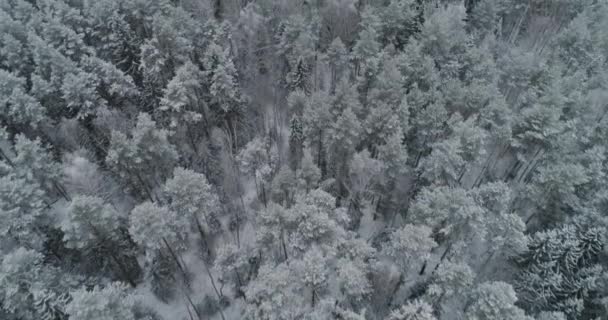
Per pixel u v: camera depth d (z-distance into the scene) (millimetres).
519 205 49000
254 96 56688
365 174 43031
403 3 59750
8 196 38062
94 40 55312
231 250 38281
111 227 38188
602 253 39781
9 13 57469
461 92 50219
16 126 47219
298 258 38250
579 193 48062
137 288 42906
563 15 71938
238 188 49031
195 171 48500
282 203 42812
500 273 43750
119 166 42031
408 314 32094
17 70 50312
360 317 31391
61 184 44125
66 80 45531
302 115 49656
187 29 54531
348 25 61250
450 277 35094
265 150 46406
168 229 37562
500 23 67312
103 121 47094
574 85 56406
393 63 49625
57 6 53844
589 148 53812
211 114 52562
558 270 39750
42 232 42062
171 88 45344
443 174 43938
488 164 54062
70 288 36812
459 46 60344
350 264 34219
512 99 60688
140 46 51219
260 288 33062
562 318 35469
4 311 33750
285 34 55281
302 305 36094
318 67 61938
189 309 41688
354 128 43312
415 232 36031
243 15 55750
